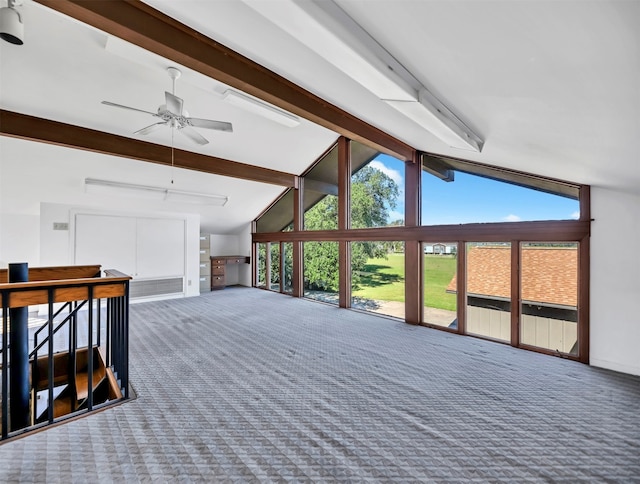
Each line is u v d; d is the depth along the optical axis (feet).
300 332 16.12
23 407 8.59
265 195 26.86
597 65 4.46
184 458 6.56
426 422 8.04
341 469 6.32
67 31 9.48
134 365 11.69
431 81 7.21
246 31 7.54
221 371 11.19
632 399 9.29
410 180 17.93
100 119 14.32
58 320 18.19
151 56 9.98
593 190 11.99
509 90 6.42
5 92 11.87
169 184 21.38
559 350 13.39
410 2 4.42
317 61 8.30
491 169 14.88
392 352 13.26
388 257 19.65
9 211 19.29
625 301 11.25
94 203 20.72
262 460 6.55
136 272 23.18
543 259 14.03
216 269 29.89
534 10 3.77
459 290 15.89
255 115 16.12
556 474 6.23
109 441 7.08
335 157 22.75
